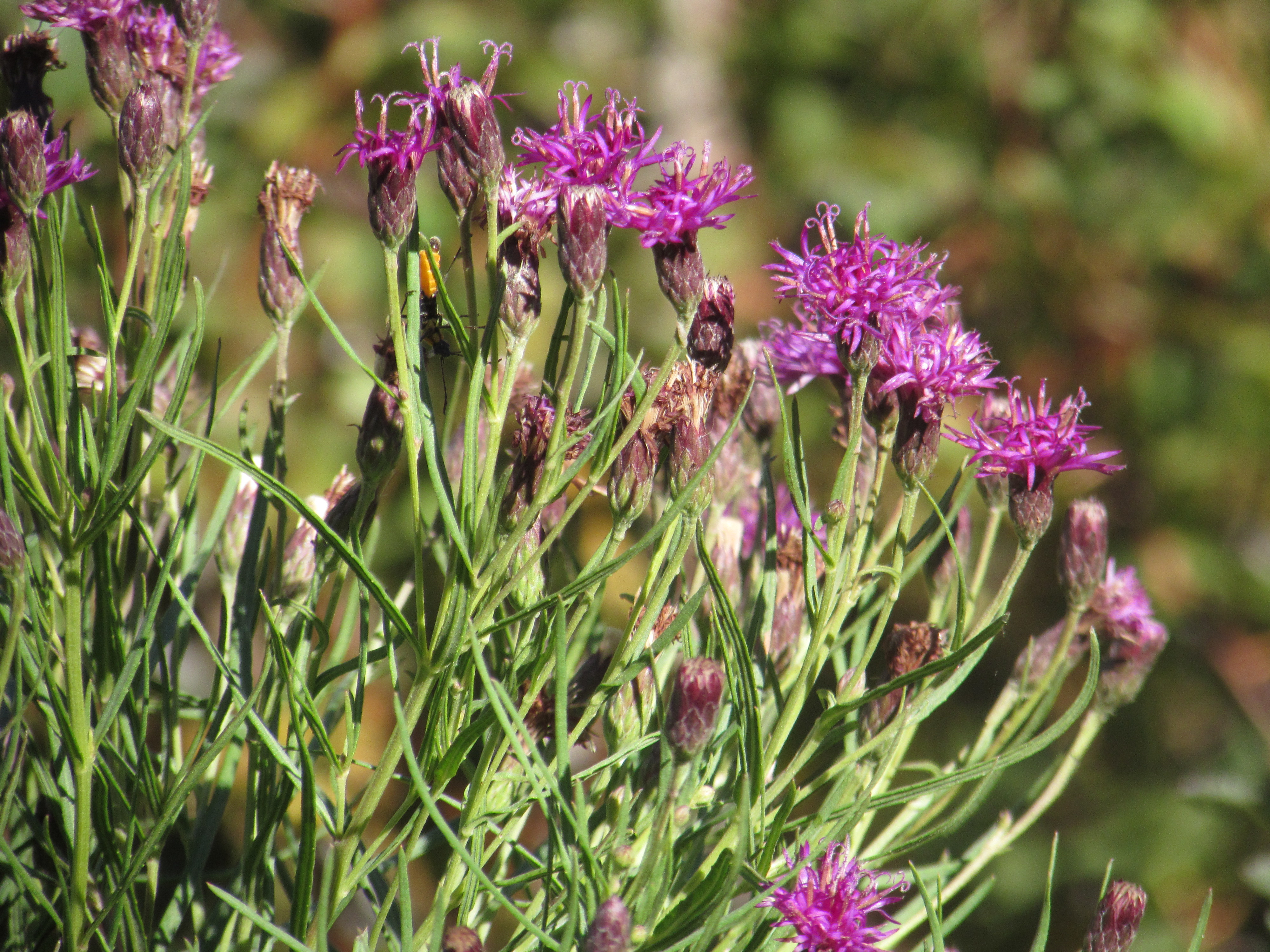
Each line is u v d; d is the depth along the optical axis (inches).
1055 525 83.5
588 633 31.3
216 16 30.8
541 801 28.6
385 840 30.9
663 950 28.6
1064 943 79.4
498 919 49.4
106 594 30.3
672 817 28.7
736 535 31.8
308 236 86.4
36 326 30.1
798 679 29.4
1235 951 76.5
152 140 29.7
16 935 30.6
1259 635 83.8
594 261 28.9
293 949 28.5
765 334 33.1
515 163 29.7
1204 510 88.0
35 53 31.0
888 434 30.1
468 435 29.2
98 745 29.2
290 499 28.7
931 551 31.4
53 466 29.4
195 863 30.4
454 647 28.9
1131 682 31.9
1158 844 77.8
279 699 30.1
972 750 32.0
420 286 29.7
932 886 31.5
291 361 84.0
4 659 28.5
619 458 29.4
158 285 30.5
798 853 29.3
